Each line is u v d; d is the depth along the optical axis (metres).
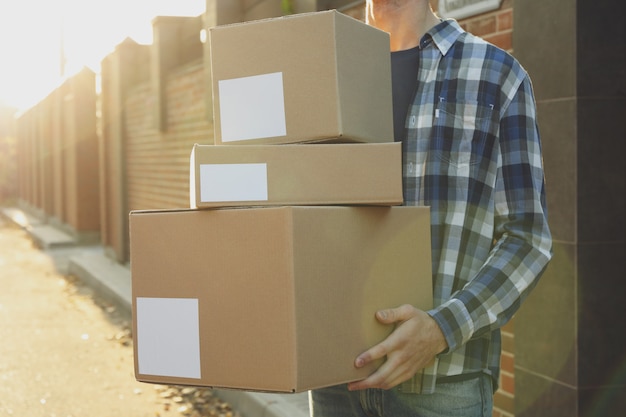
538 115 3.08
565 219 2.98
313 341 1.40
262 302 1.41
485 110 1.61
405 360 1.47
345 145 1.48
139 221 1.53
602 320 2.96
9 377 5.70
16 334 7.16
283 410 4.27
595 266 2.95
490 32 3.32
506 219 1.60
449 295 1.61
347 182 1.47
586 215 2.93
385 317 1.46
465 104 1.63
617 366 2.97
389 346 1.46
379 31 1.63
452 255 1.61
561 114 2.97
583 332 2.94
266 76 1.55
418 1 1.76
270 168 1.45
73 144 16.06
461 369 1.61
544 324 3.07
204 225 1.46
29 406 5.01
